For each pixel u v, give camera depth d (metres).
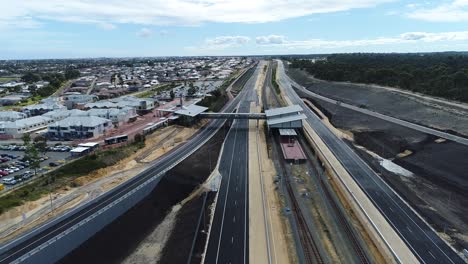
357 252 58.78
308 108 179.88
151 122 145.25
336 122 148.50
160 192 81.06
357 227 67.00
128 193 73.44
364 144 120.19
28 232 58.69
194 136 130.12
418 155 103.00
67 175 83.50
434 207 73.12
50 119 141.25
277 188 85.25
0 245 54.97
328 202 77.75
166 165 93.88
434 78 192.88
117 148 105.06
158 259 59.69
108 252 60.56
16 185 79.06
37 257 52.25
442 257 55.53
